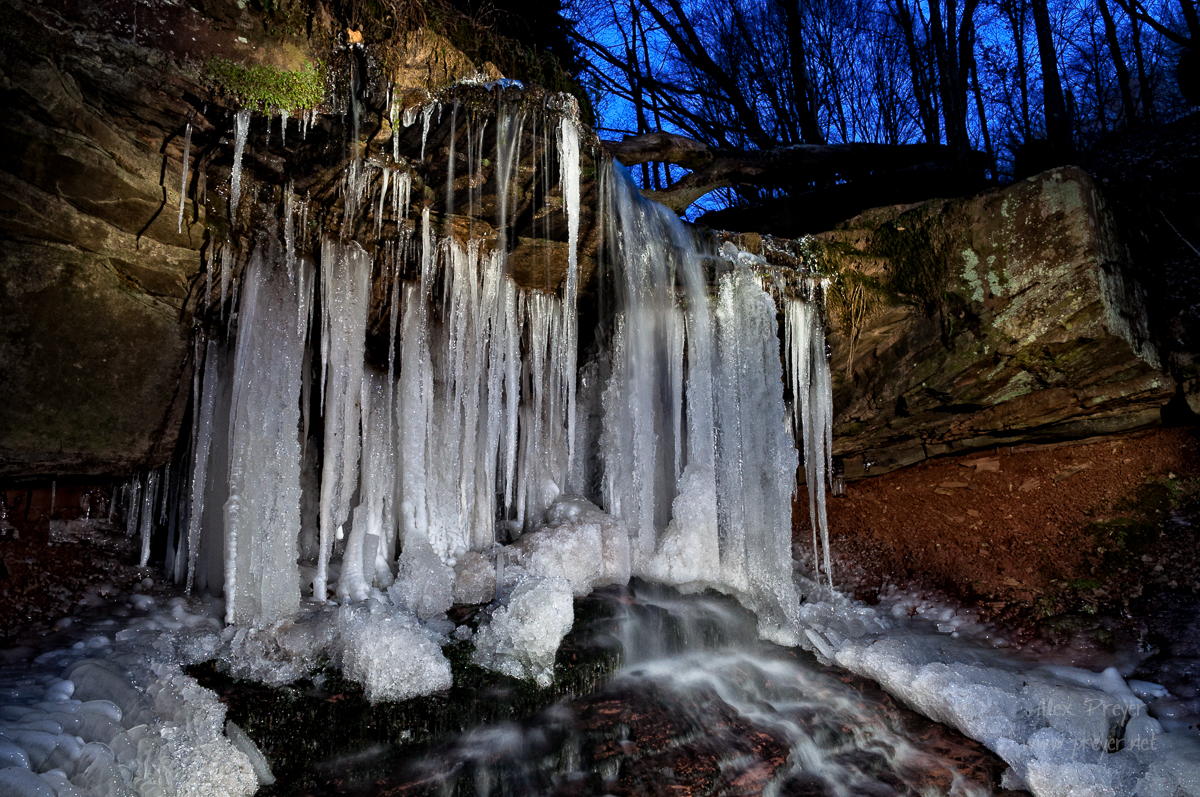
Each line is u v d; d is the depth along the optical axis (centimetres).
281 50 271
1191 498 441
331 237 339
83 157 254
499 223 369
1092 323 415
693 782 270
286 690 264
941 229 464
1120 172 664
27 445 295
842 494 598
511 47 428
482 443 449
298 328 330
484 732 281
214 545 352
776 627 421
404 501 395
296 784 239
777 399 439
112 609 325
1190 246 515
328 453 346
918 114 1046
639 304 444
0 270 258
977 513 514
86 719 225
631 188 412
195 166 285
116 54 241
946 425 519
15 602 310
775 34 1036
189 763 218
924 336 476
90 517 379
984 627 424
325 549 348
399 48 293
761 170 643
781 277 455
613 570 437
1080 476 499
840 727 325
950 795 288
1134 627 380
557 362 445
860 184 672
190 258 305
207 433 346
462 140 316
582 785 265
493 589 387
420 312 389
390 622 294
